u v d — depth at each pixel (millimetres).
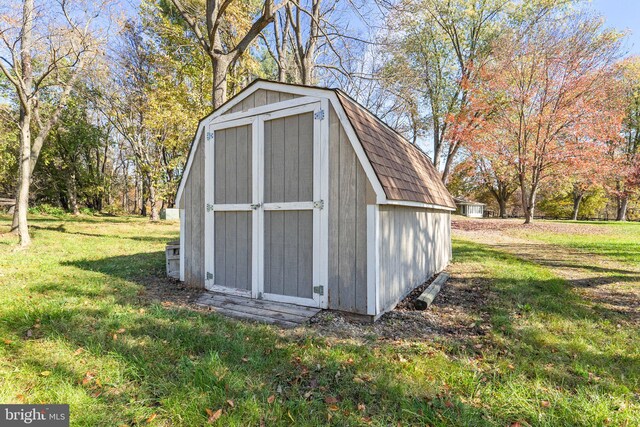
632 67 16797
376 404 2023
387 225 3830
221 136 4582
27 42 8469
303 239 3873
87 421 1780
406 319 3646
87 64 9969
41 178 21094
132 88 16828
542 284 5199
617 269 6645
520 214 41031
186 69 13094
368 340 3014
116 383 2146
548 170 16375
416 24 16094
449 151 20359
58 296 4004
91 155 23703
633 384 2293
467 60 18578
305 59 12453
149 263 6410
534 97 14609
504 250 9328
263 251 4156
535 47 14242
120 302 3883
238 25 10703
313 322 3432
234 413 1884
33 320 3123
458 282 5473
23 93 8172
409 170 4949
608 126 14008
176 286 4938
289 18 12531
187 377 2213
